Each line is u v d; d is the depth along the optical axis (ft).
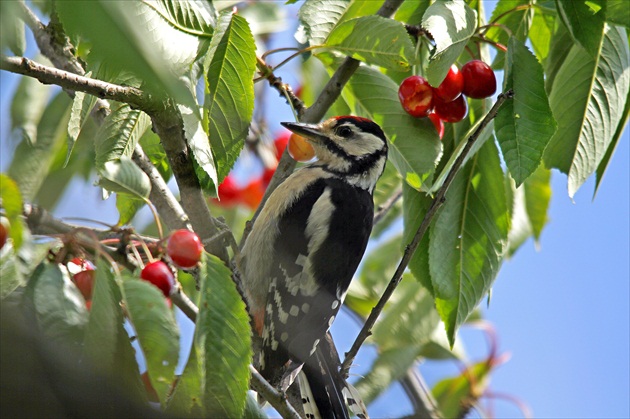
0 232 18.26
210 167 23.95
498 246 31.14
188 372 19.72
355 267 34.65
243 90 25.49
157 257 22.66
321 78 39.78
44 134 33.63
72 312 18.07
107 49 10.99
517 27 32.48
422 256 31.76
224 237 29.48
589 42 28.22
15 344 15.97
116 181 22.40
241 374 19.90
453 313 31.04
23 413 15.62
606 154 31.65
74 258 20.68
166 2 23.32
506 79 27.30
